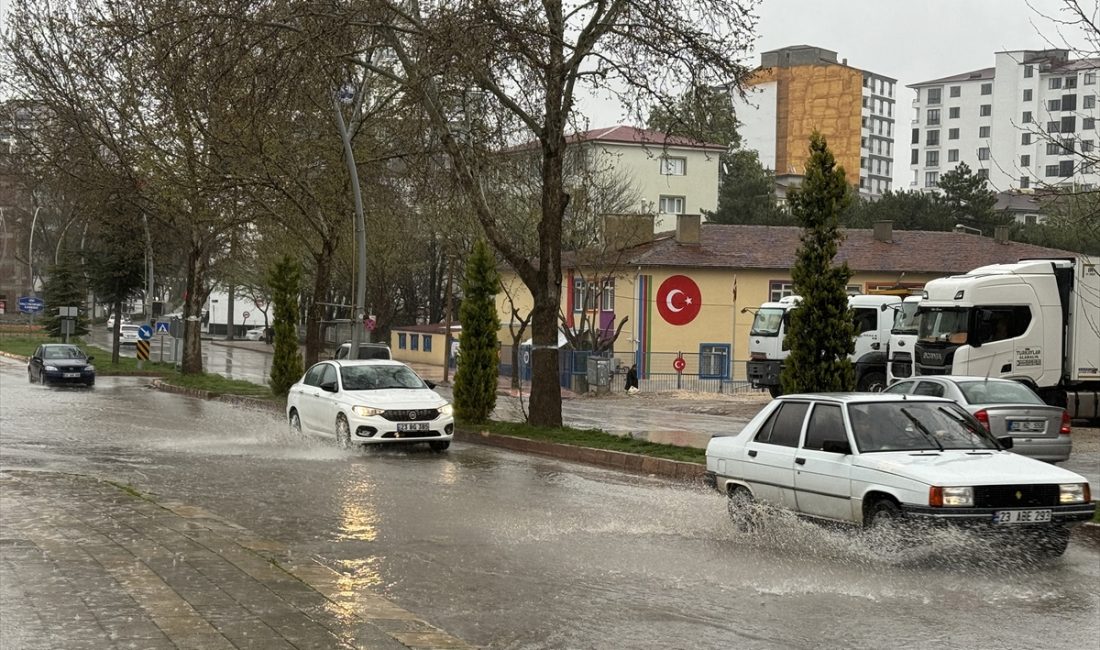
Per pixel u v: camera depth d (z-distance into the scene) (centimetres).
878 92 16162
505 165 3014
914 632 723
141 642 615
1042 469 983
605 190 5153
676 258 5100
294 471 1678
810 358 1944
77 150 4300
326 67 2270
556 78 2244
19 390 3909
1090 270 2614
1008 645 694
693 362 5075
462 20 2078
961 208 7669
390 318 7144
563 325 4709
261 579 795
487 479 1614
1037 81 11544
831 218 1958
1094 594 848
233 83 2356
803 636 712
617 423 2784
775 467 1096
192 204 3659
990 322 2597
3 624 655
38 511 1128
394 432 2005
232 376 5100
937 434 1055
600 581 878
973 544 924
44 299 8250
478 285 2581
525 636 705
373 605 723
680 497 1427
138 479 1545
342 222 3431
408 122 2709
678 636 709
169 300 9688
